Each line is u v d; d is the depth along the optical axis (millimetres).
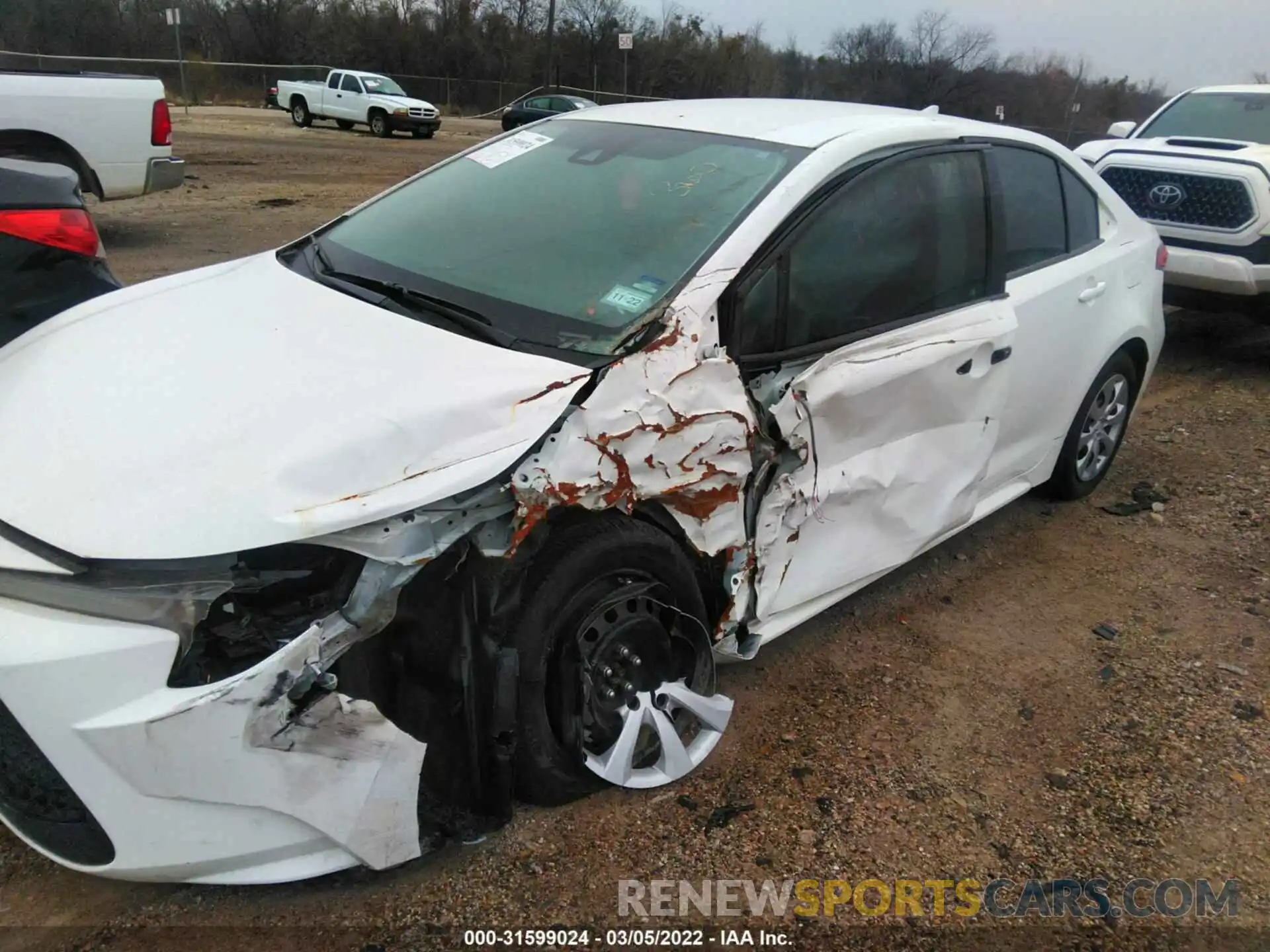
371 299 2848
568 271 2807
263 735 1983
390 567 2092
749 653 2953
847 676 3410
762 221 2771
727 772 2893
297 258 3328
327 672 2074
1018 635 3750
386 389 2320
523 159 3471
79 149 8578
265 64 43906
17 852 2459
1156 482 5230
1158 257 4797
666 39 53500
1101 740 3170
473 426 2234
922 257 3268
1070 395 4273
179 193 12000
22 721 1916
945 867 2625
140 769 1938
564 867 2500
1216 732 3234
